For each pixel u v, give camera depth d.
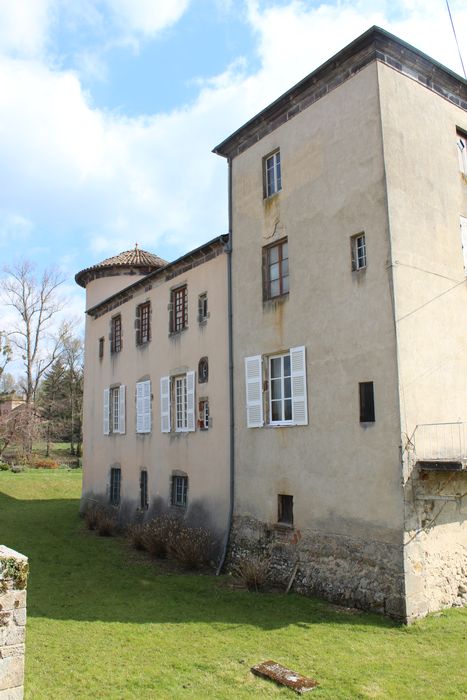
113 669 7.04
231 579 12.05
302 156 12.05
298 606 9.91
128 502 18.31
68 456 43.50
